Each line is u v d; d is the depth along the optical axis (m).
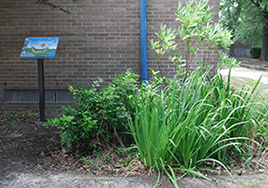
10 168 3.13
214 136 2.90
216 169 3.03
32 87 6.22
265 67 17.58
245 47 39.06
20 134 4.44
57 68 6.11
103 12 5.86
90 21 5.90
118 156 3.52
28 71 6.18
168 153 2.99
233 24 23.52
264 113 3.55
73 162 3.42
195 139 3.02
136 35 5.90
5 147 3.81
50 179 2.87
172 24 5.79
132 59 5.98
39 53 4.94
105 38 5.95
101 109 3.71
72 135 3.55
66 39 5.99
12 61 6.17
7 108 6.32
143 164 3.11
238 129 3.43
